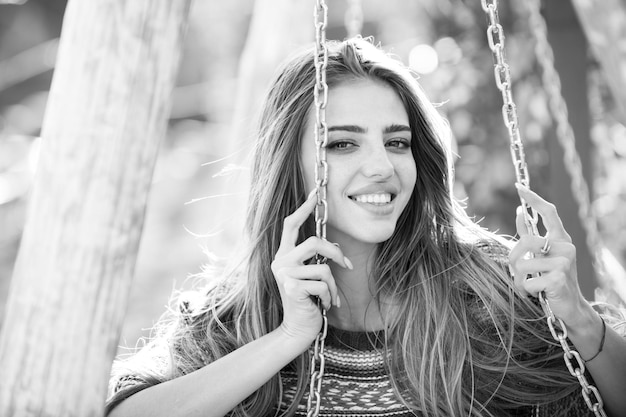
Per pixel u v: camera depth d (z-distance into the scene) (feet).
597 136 20.49
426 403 10.13
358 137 9.96
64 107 6.27
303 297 9.18
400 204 10.06
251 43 17.01
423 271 10.46
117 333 6.53
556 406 10.29
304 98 10.32
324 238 9.30
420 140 10.66
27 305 6.41
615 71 9.96
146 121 6.31
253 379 9.34
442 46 20.59
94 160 6.27
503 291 10.48
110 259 6.39
